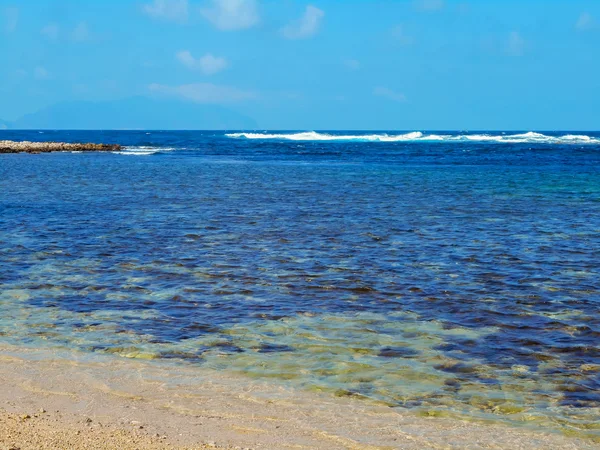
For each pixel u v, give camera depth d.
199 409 7.96
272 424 7.57
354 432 7.40
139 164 56.97
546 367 9.52
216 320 11.54
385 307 12.40
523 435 7.42
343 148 95.75
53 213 24.67
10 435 6.90
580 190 34.41
